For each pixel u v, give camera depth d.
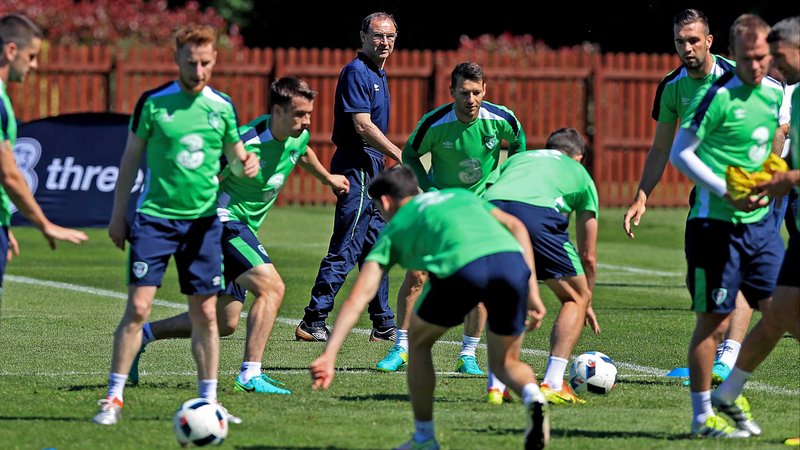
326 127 67.00
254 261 22.66
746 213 18.88
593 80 67.75
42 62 66.81
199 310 19.81
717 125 18.81
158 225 19.41
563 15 91.94
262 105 67.12
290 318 33.09
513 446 18.02
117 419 19.45
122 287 38.31
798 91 18.55
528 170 22.38
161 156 19.30
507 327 17.25
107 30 80.69
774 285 19.12
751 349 18.75
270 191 23.14
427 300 17.28
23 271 41.88
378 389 22.94
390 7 95.44
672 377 24.67
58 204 52.50
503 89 68.19
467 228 17.28
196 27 19.06
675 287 39.81
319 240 52.72
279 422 19.67
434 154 26.17
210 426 17.78
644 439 18.55
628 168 67.88
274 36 97.62
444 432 18.92
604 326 31.58
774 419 20.28
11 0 80.12
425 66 66.88
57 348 27.25
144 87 67.00
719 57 24.44
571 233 55.06
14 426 19.02
